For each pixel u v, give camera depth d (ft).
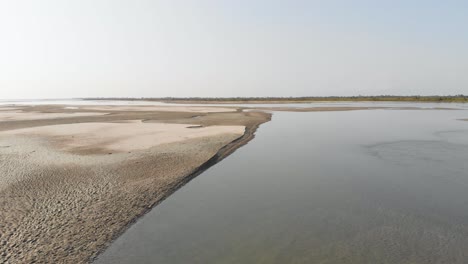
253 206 30.81
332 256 21.31
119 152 53.31
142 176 39.50
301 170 44.39
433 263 20.30
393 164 47.14
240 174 42.45
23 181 36.91
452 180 38.42
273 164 48.06
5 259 20.47
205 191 35.42
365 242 23.30
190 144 61.21
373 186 36.63
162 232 25.18
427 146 61.93
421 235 24.30
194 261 20.81
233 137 70.33
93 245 22.81
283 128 94.84
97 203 30.50
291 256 21.36
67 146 59.06
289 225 26.40
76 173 40.37
